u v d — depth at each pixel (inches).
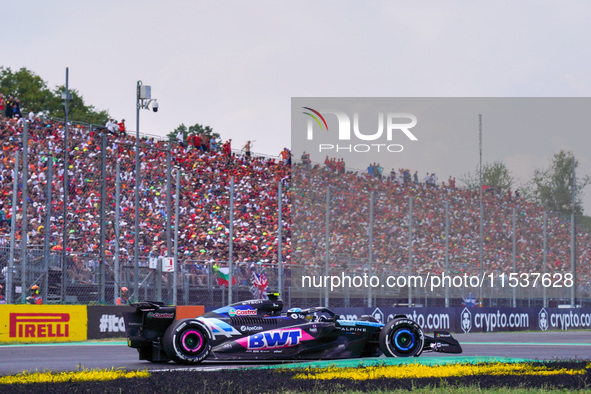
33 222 1812.3
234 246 2177.7
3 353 978.1
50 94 4441.4
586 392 563.2
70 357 919.0
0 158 1894.7
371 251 1849.2
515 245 2299.5
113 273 1435.8
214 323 812.0
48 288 1384.1
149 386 572.1
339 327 873.5
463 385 599.8
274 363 837.2
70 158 2041.1
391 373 684.1
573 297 2365.9
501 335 1808.6
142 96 1503.4
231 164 2561.5
